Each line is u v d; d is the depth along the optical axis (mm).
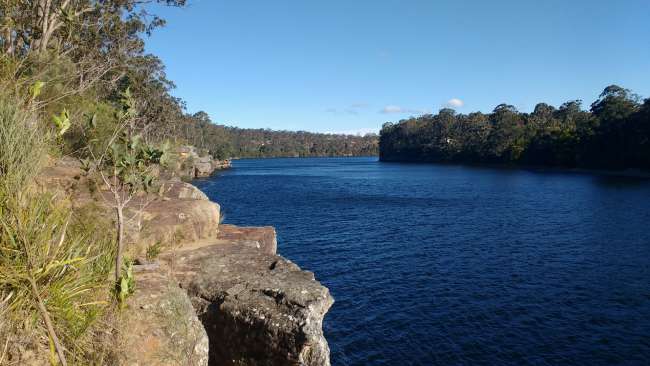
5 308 2949
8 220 3154
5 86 4230
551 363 11250
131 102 4480
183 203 10578
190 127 128250
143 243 7793
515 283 17547
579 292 16375
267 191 58719
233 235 11500
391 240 26297
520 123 132125
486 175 87812
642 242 24531
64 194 6016
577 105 136250
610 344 12156
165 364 3748
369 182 74438
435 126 161375
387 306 15164
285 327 6766
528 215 35844
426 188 62469
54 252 3260
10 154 3295
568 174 83188
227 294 7426
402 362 11406
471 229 29906
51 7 13055
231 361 7125
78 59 18625
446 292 16547
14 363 2928
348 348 12188
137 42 23078
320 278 18422
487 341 12469
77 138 7688
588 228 29219
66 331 3211
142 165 4535
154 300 4043
